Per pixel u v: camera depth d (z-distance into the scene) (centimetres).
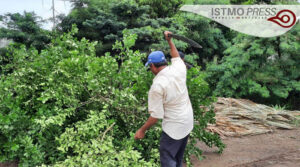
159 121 345
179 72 255
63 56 388
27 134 326
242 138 533
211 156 416
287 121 640
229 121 595
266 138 534
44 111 331
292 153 432
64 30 1354
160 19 1366
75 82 335
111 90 329
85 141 282
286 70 971
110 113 326
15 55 404
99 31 1323
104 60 328
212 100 401
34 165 306
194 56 1314
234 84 979
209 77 1059
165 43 1254
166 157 256
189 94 369
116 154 269
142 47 1297
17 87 343
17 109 329
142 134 257
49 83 332
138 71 355
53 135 318
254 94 1048
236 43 1042
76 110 344
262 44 956
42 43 1215
